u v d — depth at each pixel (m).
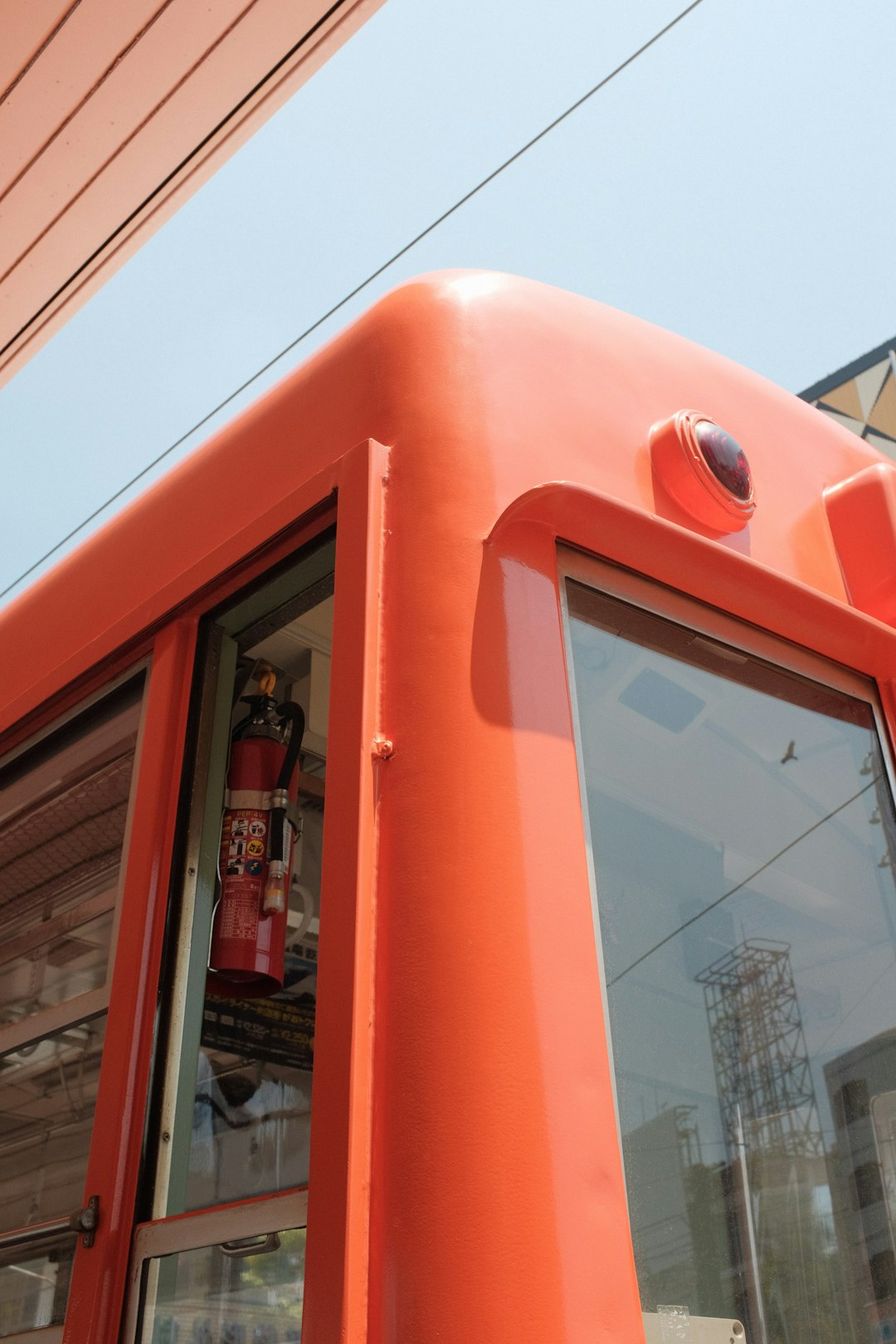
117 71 2.13
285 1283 1.20
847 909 1.63
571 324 1.72
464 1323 0.99
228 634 1.79
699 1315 1.18
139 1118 1.47
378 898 1.22
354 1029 1.14
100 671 1.88
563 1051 1.15
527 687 1.34
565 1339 1.01
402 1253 1.04
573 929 1.23
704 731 1.56
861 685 1.81
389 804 1.27
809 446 2.01
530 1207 1.05
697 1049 1.34
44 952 1.79
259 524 1.63
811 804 1.66
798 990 1.50
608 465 1.62
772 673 1.69
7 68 2.10
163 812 1.64
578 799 1.32
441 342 1.58
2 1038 1.80
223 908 1.67
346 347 1.69
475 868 1.20
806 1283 1.30
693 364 1.90
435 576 1.39
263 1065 1.90
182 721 1.70
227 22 2.07
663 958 1.36
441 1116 1.08
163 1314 1.32
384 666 1.36
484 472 1.47
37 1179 1.60
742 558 1.58
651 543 1.51
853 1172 1.42
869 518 1.91
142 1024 1.52
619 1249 1.09
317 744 2.02
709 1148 1.29
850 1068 1.50
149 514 1.94
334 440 1.61
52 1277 1.47
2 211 2.37
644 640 1.54
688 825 1.48
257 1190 1.78
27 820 1.95
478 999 1.13
